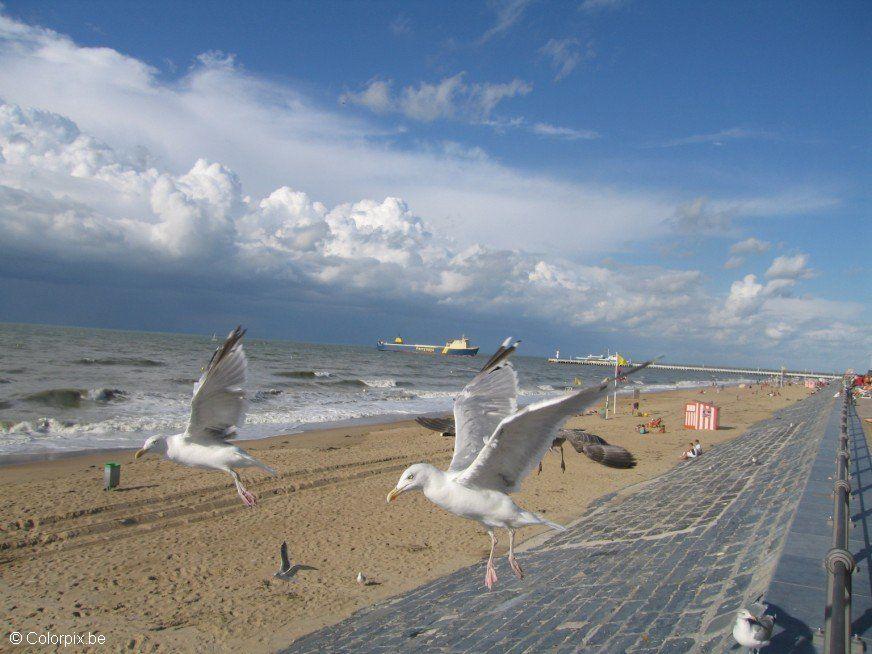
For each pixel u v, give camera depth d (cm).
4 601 857
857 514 741
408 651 670
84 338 8556
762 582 549
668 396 5834
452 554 1123
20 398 2661
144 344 8206
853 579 527
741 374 18500
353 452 2050
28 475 1525
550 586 806
